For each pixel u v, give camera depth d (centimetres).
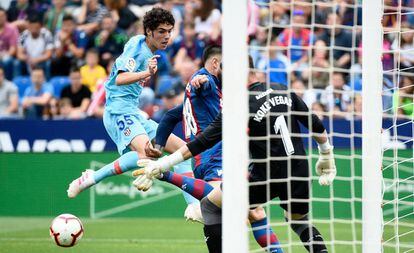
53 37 4753
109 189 4041
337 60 4259
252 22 3981
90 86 4462
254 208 2097
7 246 2873
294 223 2052
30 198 4078
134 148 2519
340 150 3881
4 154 4078
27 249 2789
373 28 1862
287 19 4325
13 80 4716
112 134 2594
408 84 4025
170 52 4588
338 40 4275
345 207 3834
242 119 1606
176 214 4012
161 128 2292
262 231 2108
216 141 1848
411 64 4075
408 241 2983
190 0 4725
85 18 4775
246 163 1612
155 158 2303
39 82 4506
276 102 1972
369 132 1866
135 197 4028
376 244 1853
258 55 4266
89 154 4022
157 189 4022
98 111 4334
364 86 1873
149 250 2809
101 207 4044
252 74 1980
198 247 2902
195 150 1847
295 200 1958
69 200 4053
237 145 1606
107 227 3600
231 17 1608
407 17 4144
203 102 2267
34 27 4750
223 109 1620
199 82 2217
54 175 4053
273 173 1978
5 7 4912
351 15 4322
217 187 2011
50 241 3038
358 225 3706
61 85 4619
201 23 4716
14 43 4772
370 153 1862
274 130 1975
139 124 2544
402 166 3800
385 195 3806
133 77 2420
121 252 2745
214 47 2275
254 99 1956
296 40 4272
